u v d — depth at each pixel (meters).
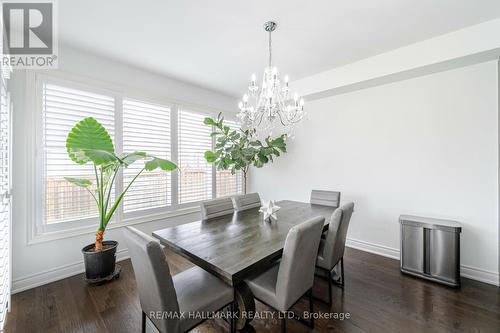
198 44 2.38
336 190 3.39
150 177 3.11
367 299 2.01
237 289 1.55
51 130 2.31
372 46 2.44
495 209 2.23
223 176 4.20
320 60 2.77
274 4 1.78
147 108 3.08
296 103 2.34
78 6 1.78
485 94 2.27
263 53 2.58
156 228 3.16
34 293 2.09
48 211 2.29
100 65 2.63
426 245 2.32
